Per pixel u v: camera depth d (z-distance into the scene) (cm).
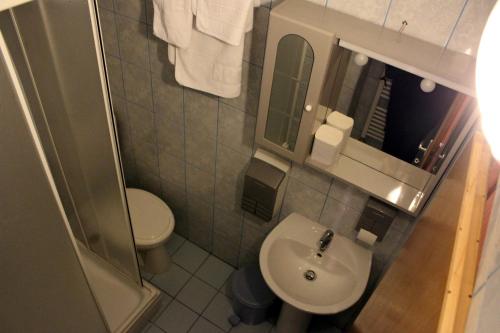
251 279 233
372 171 166
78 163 166
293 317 213
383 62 129
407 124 146
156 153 235
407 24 126
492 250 53
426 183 155
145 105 211
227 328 238
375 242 187
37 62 131
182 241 278
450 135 133
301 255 202
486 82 47
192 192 242
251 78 166
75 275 140
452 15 118
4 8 89
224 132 194
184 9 143
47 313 135
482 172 80
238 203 225
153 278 257
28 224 110
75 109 140
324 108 153
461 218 68
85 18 108
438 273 70
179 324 237
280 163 186
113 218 185
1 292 112
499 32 46
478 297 51
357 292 179
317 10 133
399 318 90
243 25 136
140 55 189
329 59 129
